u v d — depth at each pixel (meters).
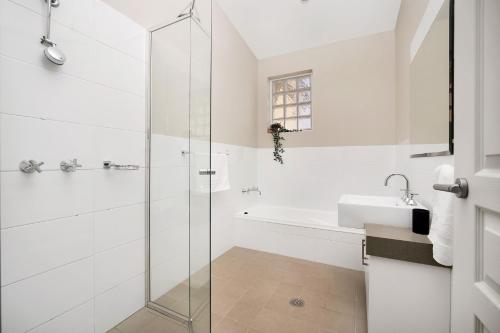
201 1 1.92
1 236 0.95
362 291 1.80
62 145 1.14
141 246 1.57
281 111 3.43
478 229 0.63
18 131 0.98
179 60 1.63
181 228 1.57
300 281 1.95
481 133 0.62
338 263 2.25
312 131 3.10
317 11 2.57
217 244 2.46
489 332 0.57
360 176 2.85
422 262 1.07
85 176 1.24
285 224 2.49
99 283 1.32
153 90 1.60
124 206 1.46
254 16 2.67
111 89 1.37
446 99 1.17
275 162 3.32
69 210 1.17
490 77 0.59
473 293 0.64
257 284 1.91
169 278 1.57
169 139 1.62
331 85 2.99
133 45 1.50
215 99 2.46
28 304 1.03
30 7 1.01
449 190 0.71
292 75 3.29
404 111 2.21
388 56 2.71
